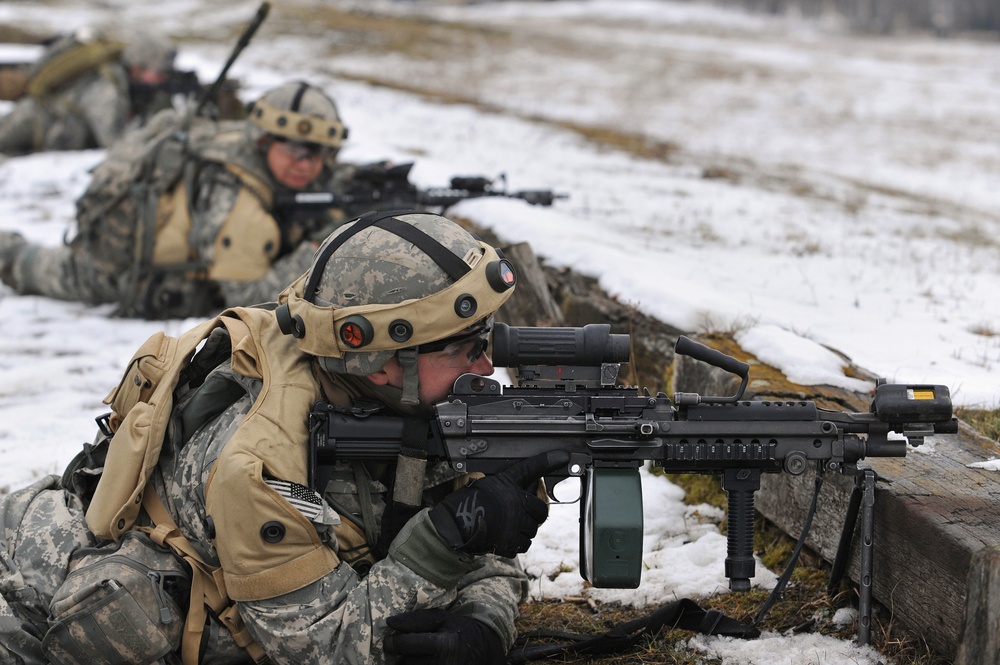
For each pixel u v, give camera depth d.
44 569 7.96
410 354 7.74
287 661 7.50
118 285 19.66
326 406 7.80
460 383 7.89
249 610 7.51
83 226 19.62
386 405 8.07
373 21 99.62
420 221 7.95
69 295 20.47
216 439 7.83
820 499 9.87
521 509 7.55
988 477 9.20
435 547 7.45
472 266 7.81
